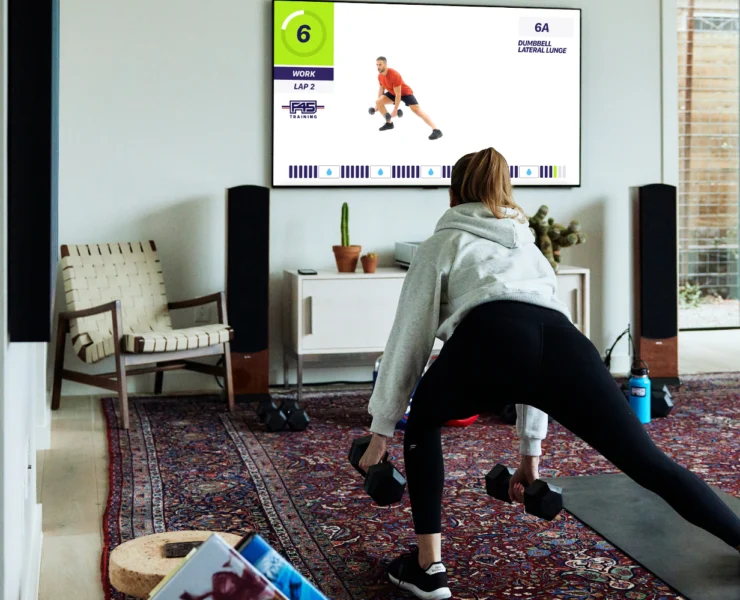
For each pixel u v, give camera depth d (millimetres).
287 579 1504
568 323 2051
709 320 7172
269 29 4938
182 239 4930
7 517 1584
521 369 1960
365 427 4109
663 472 1938
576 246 5398
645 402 4125
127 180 4840
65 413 4387
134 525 2787
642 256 5055
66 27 4691
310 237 5082
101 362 4848
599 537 2645
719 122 7176
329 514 2898
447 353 2049
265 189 4637
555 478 3227
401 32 5051
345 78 5020
